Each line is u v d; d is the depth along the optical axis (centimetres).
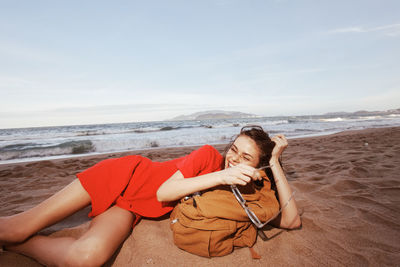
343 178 325
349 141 852
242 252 161
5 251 158
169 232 187
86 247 130
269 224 196
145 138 1333
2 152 863
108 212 169
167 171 189
